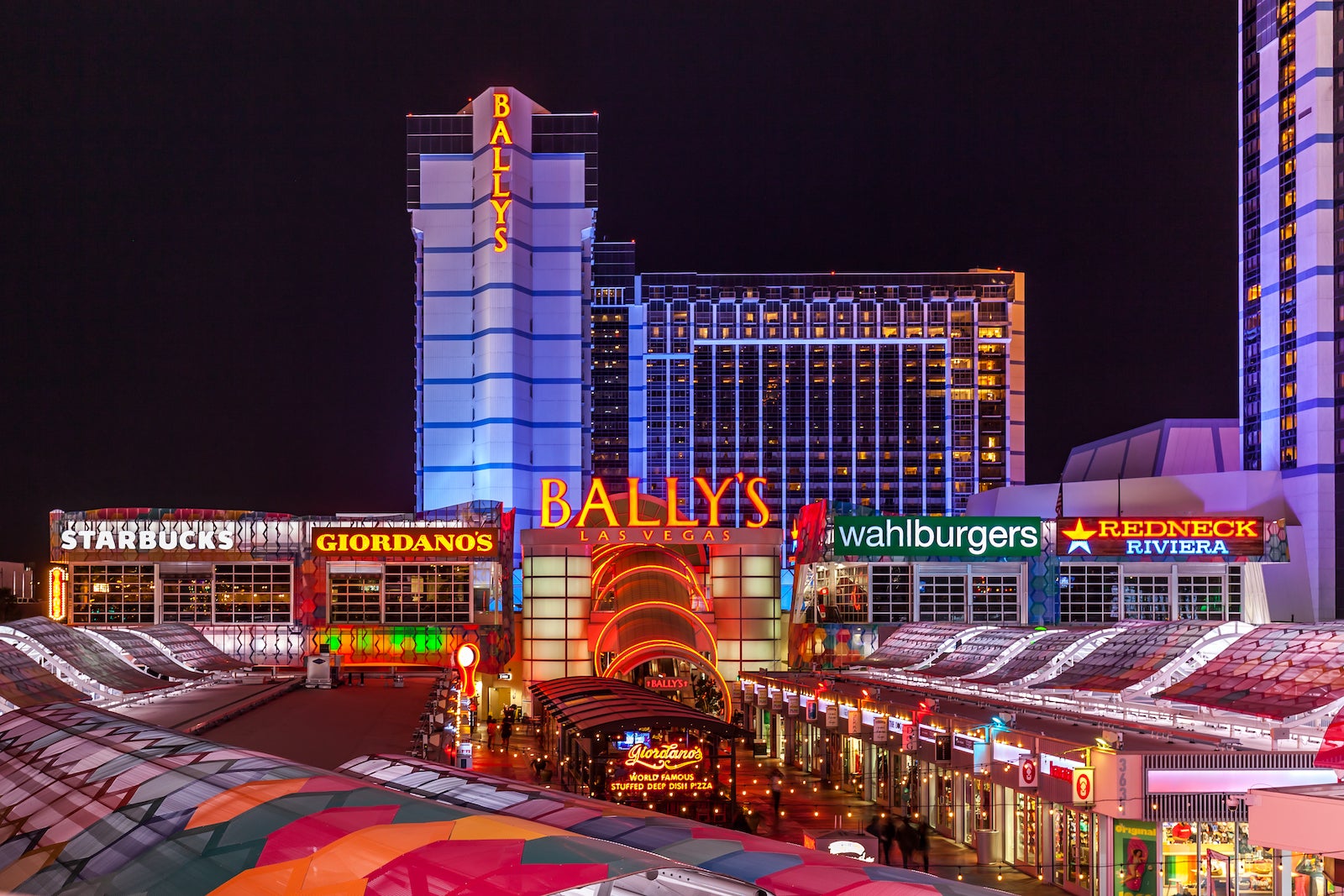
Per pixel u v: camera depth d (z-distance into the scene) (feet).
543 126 459.73
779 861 50.75
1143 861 109.60
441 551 278.05
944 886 44.86
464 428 446.60
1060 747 115.85
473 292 452.35
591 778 146.82
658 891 32.71
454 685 188.24
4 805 63.77
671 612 275.59
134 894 44.29
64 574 272.72
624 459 653.71
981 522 291.17
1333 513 400.47
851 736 179.93
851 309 655.35
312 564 276.21
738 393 655.76
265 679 197.98
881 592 288.71
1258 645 146.72
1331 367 409.08
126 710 142.00
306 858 41.11
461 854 38.34
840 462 646.33
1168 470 480.64
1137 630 176.65
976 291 654.12
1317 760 106.32
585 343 463.83
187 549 275.18
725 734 146.51
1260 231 450.71
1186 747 114.62
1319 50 423.64
